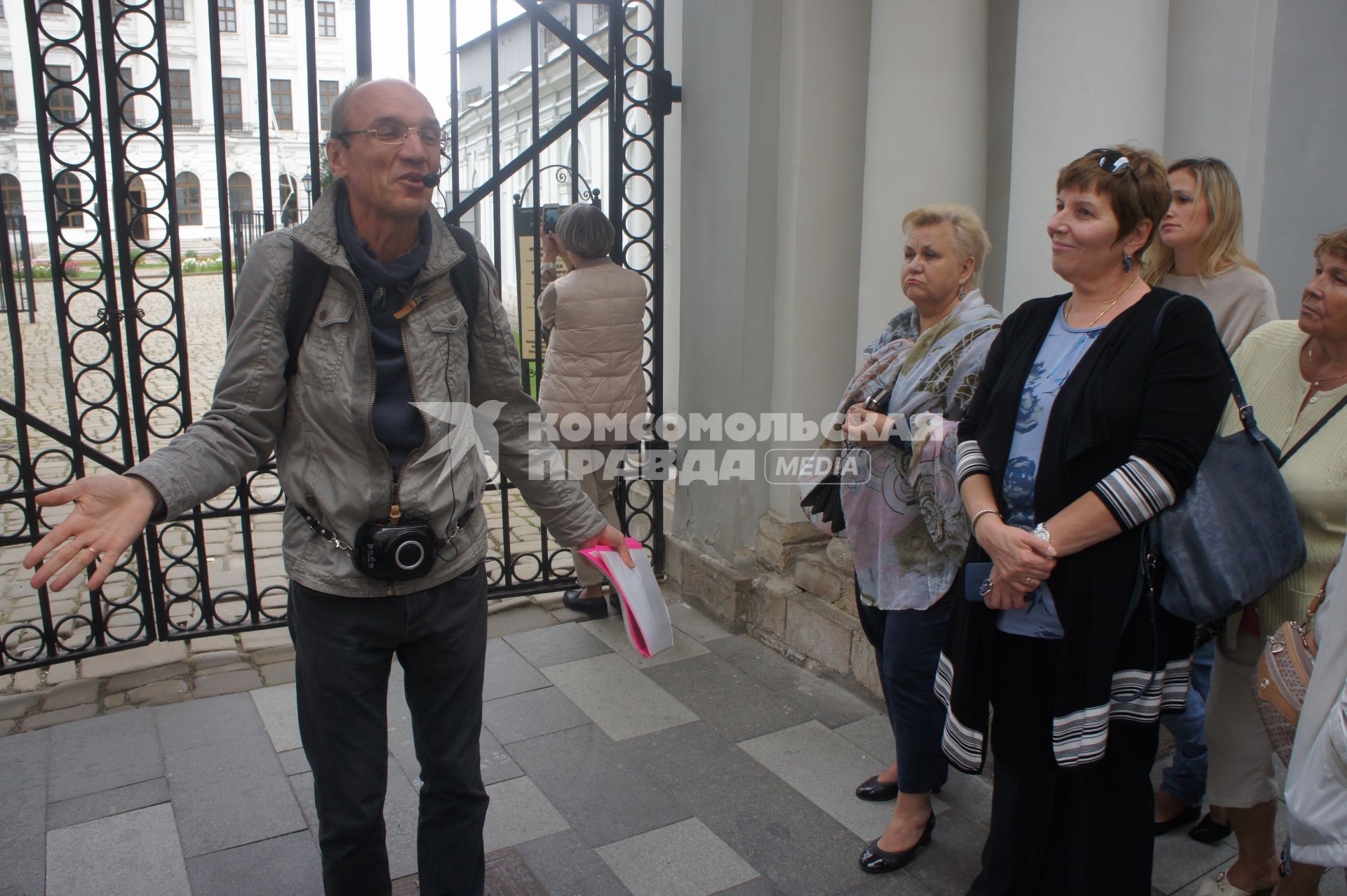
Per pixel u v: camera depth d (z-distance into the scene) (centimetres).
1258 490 182
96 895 241
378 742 197
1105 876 198
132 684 358
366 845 197
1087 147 292
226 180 340
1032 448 196
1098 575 184
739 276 397
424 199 183
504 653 388
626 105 531
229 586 469
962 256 241
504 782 293
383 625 192
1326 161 322
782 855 258
